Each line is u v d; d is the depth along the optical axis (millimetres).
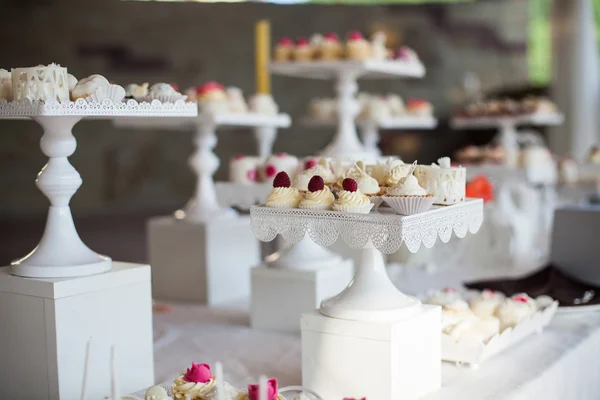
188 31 9266
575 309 2721
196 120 3113
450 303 2449
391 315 1931
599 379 2611
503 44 9625
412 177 1903
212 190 3641
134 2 8852
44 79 1891
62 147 2066
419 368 1988
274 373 2322
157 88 2184
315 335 1989
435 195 2072
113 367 1497
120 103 1969
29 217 8281
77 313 1977
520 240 4246
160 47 9102
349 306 1965
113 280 2061
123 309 2096
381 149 9891
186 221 3453
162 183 9477
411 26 9820
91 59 8664
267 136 4156
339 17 9719
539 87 9453
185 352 2570
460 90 9867
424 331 1998
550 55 8312
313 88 10000
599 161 5211
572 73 8094
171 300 3467
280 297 2803
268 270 2811
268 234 2008
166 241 3471
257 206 2047
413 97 9977
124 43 8859
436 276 3689
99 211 8930
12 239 7094
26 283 1969
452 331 2273
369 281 2023
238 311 3211
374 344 1900
